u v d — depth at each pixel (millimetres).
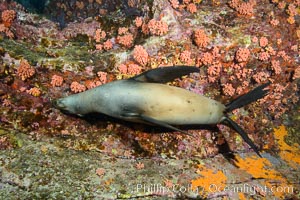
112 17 3615
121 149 2941
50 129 2916
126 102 2660
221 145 3129
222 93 3191
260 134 3307
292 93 3393
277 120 3406
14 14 3324
